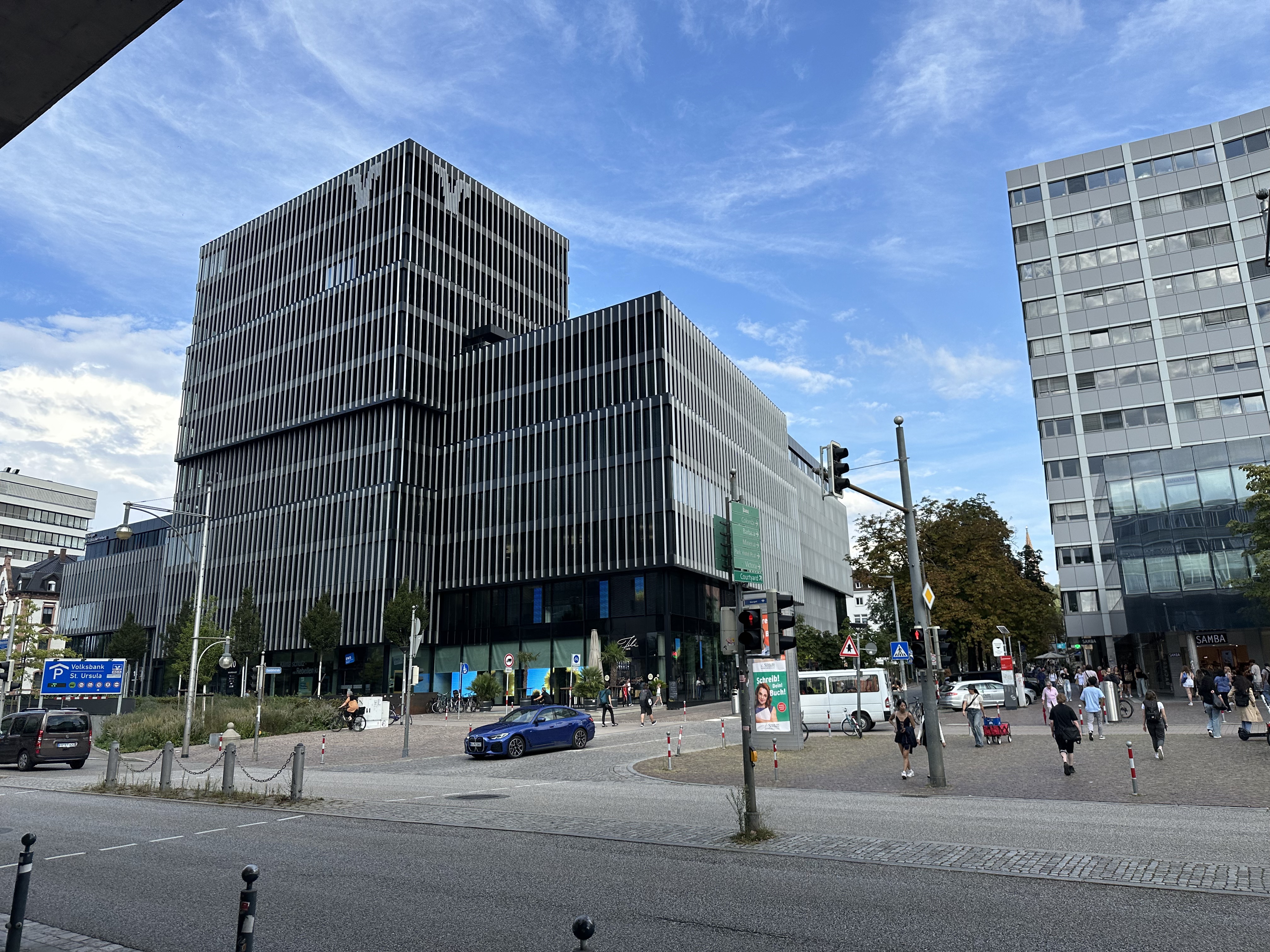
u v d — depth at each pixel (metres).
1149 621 43.31
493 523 67.81
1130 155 60.59
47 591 115.31
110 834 12.74
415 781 19.64
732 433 72.06
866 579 51.72
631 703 51.44
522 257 86.62
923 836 11.08
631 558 59.41
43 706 40.91
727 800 14.90
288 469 77.88
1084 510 57.88
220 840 11.98
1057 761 19.02
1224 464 42.97
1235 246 56.31
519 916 7.62
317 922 7.47
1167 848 9.95
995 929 7.03
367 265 77.50
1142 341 58.12
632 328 64.38
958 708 36.53
